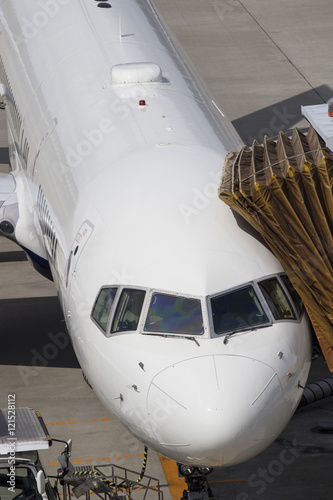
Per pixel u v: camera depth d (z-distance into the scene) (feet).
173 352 129.08
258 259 140.15
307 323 140.97
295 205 144.25
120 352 134.41
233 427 122.52
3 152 375.66
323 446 182.80
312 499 163.94
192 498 147.13
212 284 134.82
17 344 228.84
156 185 155.43
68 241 164.55
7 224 219.82
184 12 556.51
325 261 137.18
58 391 207.51
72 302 153.79
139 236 144.15
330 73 448.65
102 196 160.76
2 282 272.10
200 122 186.91
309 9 557.74
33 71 241.96
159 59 223.30
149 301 135.13
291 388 131.34
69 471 155.33
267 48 488.85
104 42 232.53
